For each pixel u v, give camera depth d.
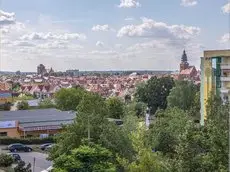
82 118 42.94
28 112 99.06
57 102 115.25
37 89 192.00
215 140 24.59
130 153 40.62
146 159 28.91
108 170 32.88
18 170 46.59
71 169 32.59
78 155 32.91
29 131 84.56
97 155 33.28
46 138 80.25
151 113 130.12
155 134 47.28
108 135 41.03
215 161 24.30
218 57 77.31
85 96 44.66
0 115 93.06
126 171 32.72
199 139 25.14
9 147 71.81
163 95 130.38
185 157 24.94
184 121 50.72
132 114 72.75
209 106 30.41
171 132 47.53
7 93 146.38
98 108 44.19
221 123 26.11
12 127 84.94
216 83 76.88
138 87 136.38
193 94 110.50
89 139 37.91
